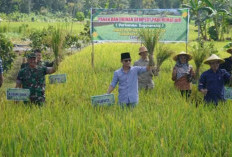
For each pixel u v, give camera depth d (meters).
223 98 8.26
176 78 9.55
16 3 114.12
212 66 8.11
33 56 8.12
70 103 8.66
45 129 6.21
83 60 18.09
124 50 22.23
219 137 5.75
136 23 16.72
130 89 7.92
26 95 7.81
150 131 6.13
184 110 7.51
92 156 5.23
